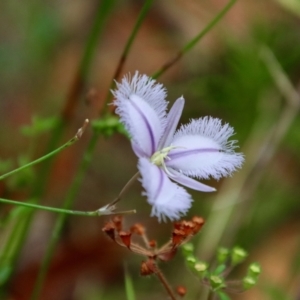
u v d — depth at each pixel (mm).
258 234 655
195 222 520
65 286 656
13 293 645
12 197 630
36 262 654
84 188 681
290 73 683
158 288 646
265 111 665
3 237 607
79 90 604
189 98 698
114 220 522
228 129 520
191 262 531
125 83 513
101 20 602
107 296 650
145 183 497
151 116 514
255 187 642
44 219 665
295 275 650
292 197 667
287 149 688
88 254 663
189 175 524
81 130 524
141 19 569
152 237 661
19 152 680
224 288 536
